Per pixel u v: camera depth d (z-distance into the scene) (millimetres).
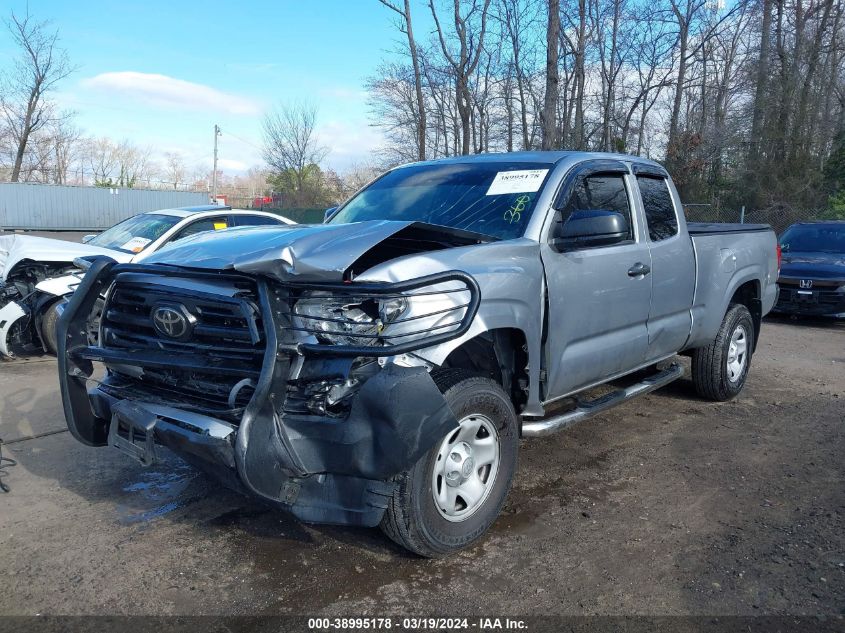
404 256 3227
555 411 4488
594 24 20766
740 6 20156
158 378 3363
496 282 3453
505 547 3527
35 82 46250
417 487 3078
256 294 3049
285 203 43875
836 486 4332
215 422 2938
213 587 3156
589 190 4418
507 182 4352
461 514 3383
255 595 3088
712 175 26953
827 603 3037
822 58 26469
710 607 3004
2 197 34469
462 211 4273
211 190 61625
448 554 3354
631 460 4770
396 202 4684
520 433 3867
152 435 3121
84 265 3729
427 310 3104
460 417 3271
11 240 8164
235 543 3570
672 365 5633
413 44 16844
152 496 4160
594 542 3584
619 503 4070
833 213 23453
